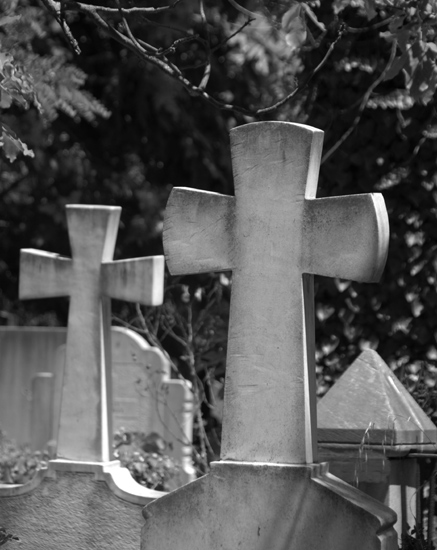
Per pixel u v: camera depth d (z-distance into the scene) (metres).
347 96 11.68
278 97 17.58
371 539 7.25
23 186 24.00
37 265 10.51
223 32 21.91
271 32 20.20
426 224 11.30
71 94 19.64
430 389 10.69
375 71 11.58
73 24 23.45
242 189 7.93
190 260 8.12
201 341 15.47
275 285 7.75
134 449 14.09
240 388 7.80
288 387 7.65
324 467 7.74
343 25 10.09
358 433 8.73
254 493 7.65
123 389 16.41
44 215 24.39
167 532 7.93
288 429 7.64
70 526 9.88
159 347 16.08
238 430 7.79
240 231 7.92
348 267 7.53
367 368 9.18
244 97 24.00
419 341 11.12
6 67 9.15
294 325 7.67
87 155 24.28
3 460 14.34
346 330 11.38
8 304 26.92
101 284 10.29
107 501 9.80
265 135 7.83
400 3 9.41
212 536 7.77
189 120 23.38
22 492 10.06
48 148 23.56
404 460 9.20
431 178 11.30
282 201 7.77
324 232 7.61
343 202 7.55
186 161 24.14
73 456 10.07
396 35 9.43
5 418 18.53
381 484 8.80
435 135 11.30
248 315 7.82
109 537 9.76
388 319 11.25
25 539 10.00
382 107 11.44
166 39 20.73
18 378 18.58
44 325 27.47
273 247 7.78
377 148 11.52
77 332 10.26
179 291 17.41
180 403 15.94
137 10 9.71
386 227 7.53
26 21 18.25
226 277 15.52
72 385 10.18
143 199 23.80
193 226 8.12
